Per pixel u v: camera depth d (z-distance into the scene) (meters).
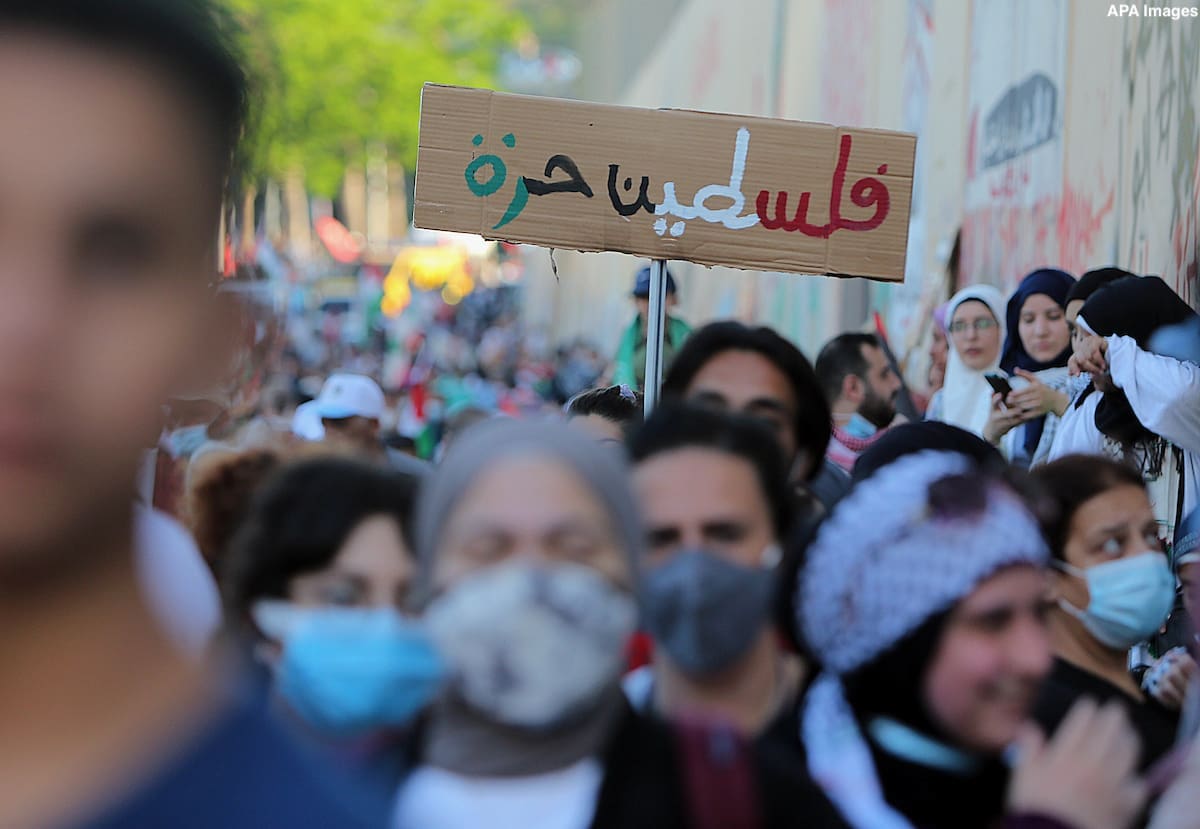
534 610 4.14
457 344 60.22
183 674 1.73
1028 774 4.73
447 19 80.62
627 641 4.36
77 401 1.64
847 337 13.74
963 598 4.82
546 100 10.60
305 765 1.72
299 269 68.88
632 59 70.25
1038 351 13.84
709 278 45.72
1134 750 4.82
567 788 4.21
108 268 1.68
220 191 1.81
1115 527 7.01
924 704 4.92
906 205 10.48
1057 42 17.53
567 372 44.94
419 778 4.34
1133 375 10.61
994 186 19.75
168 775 1.63
